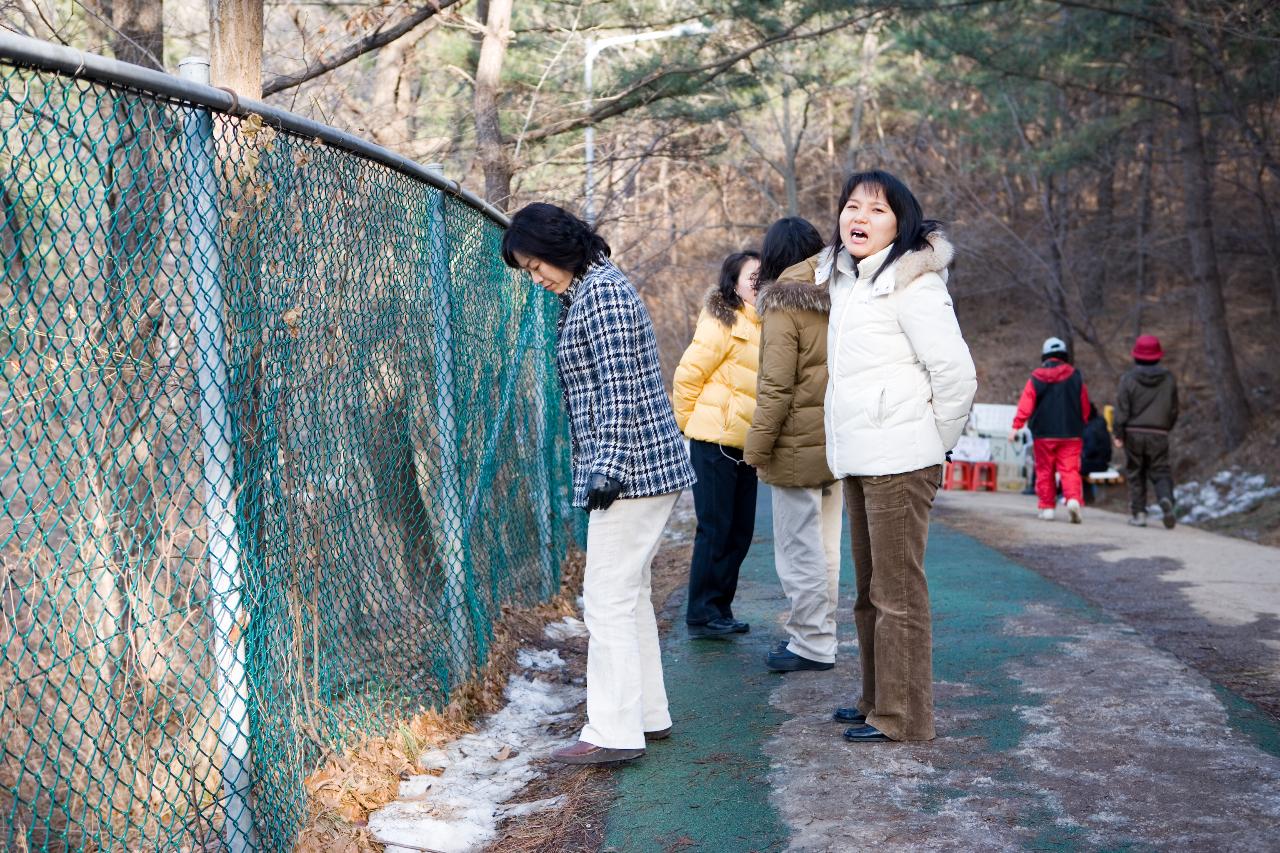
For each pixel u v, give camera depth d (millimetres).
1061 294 23703
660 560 8711
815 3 11805
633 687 3918
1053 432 10836
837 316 3865
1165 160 22547
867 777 3639
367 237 4047
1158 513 17219
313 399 3646
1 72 2514
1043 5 17719
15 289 3025
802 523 4914
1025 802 3389
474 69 12258
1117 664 4887
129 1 7059
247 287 3172
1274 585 7023
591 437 3877
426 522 4641
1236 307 26250
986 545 8727
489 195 9977
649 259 15680
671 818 3439
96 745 3301
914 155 27188
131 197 3605
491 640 5262
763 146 28516
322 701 3797
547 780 3881
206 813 3654
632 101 11742
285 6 9852
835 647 5047
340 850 3299
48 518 3916
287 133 3348
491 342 5625
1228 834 3117
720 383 5598
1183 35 16609
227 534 3025
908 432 3758
